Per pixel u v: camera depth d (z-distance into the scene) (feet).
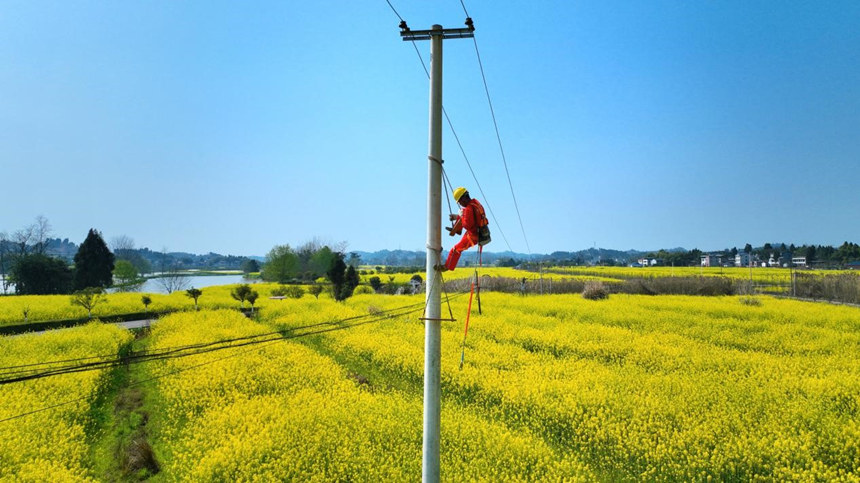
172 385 55.72
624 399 50.37
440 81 21.13
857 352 69.72
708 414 46.29
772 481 36.78
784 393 52.80
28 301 138.72
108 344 76.54
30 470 37.06
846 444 39.58
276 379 59.21
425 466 20.68
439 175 20.98
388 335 83.41
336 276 150.51
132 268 246.68
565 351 73.61
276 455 40.60
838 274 139.85
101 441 45.91
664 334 82.07
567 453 42.73
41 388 53.21
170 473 39.96
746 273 220.84
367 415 46.83
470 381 56.80
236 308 137.18
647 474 38.50
